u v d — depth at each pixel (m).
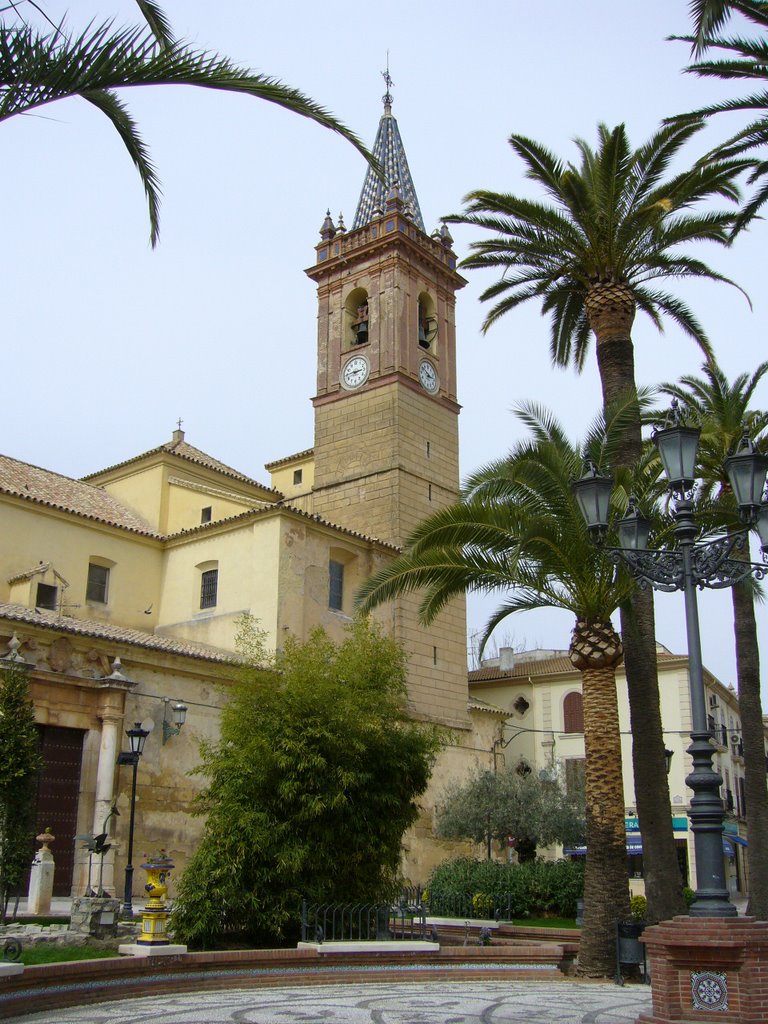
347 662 24.53
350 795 22.70
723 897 11.98
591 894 20.34
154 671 31.12
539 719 55.28
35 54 10.01
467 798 38.97
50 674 27.91
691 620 13.28
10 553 35.62
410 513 44.22
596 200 23.33
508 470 20.83
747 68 18.31
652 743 22.00
